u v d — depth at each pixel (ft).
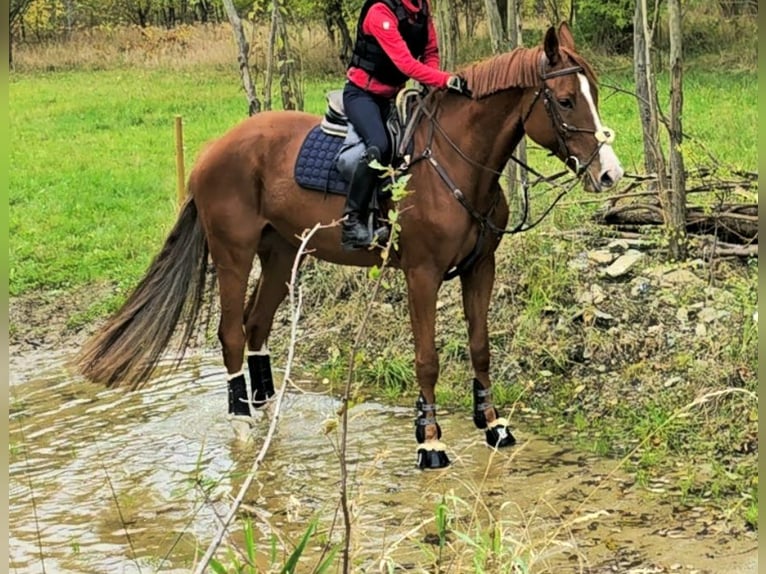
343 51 68.64
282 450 20.43
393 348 25.17
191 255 21.86
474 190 18.74
